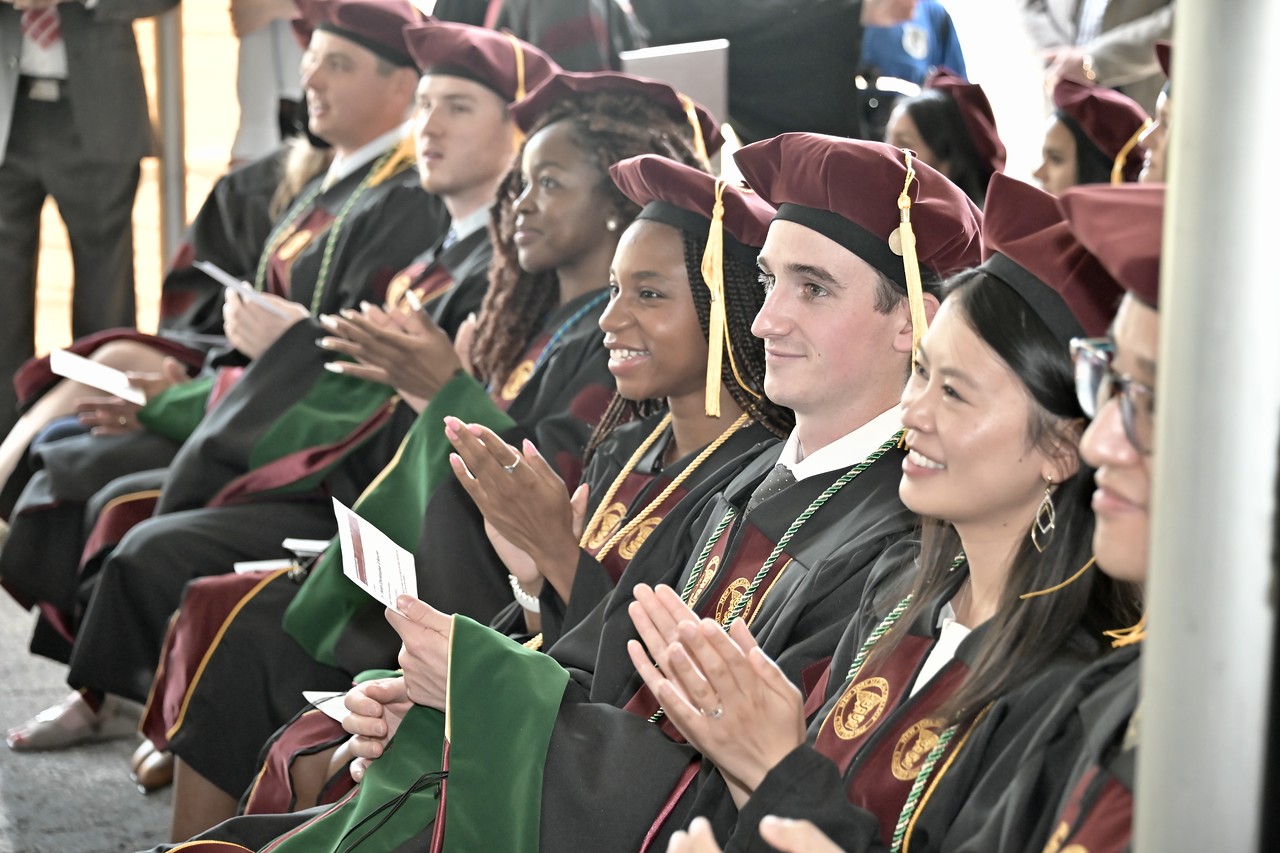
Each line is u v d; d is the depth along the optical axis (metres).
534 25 4.42
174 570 3.48
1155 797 1.02
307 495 3.66
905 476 1.62
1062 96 3.40
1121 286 1.48
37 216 6.18
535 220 3.03
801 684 1.89
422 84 3.78
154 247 6.97
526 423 3.08
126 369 4.55
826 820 1.50
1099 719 1.39
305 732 2.72
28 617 5.14
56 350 4.06
